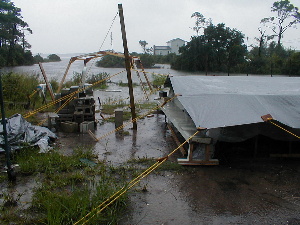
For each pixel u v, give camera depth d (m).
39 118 11.07
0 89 5.44
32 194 5.32
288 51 54.50
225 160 7.09
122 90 20.41
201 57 47.88
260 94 7.14
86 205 4.60
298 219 4.70
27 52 62.12
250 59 47.88
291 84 8.84
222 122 6.14
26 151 7.13
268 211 4.91
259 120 6.12
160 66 59.97
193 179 6.08
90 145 8.24
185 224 4.52
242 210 4.93
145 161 7.04
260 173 6.43
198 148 7.18
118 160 7.12
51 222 4.16
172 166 6.64
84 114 9.83
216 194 5.46
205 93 7.37
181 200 5.23
